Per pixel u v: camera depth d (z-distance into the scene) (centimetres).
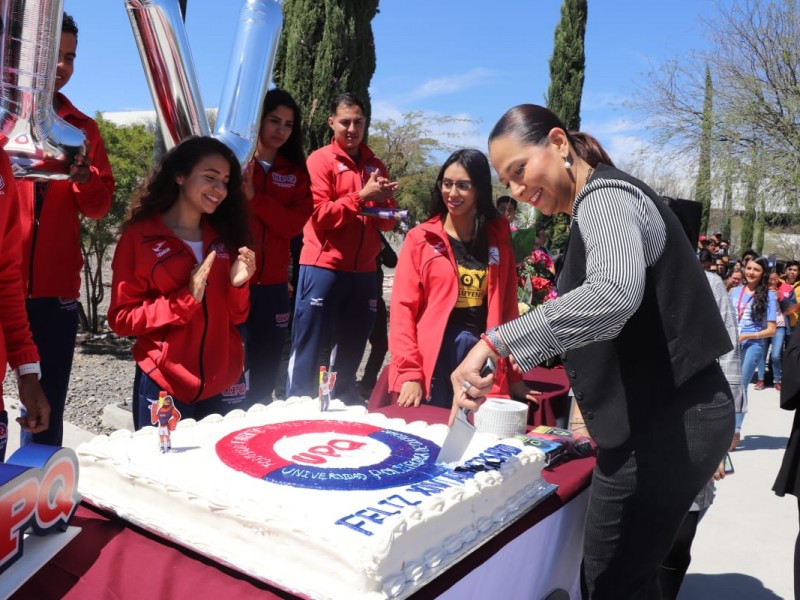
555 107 1675
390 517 139
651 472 192
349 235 437
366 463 177
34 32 223
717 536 419
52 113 243
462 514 159
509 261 334
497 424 231
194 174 261
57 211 297
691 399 189
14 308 222
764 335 756
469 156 313
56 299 301
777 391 898
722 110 1784
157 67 312
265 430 201
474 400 173
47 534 150
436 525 149
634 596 208
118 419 489
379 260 591
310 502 150
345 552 130
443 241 317
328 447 188
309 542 134
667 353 187
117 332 259
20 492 138
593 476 205
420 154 1853
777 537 421
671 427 189
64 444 429
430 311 315
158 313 249
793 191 1753
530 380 353
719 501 477
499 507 175
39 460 146
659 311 185
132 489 161
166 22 304
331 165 438
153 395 262
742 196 1845
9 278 219
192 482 156
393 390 313
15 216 216
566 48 1656
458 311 321
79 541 152
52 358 303
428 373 313
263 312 400
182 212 267
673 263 184
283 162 401
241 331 382
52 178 249
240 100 339
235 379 282
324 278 436
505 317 335
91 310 867
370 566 128
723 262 1271
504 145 198
